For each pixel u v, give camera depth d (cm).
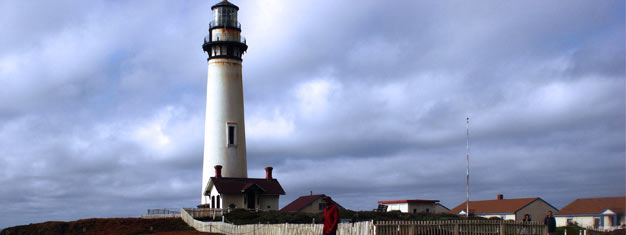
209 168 7331
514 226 3259
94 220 6241
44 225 6194
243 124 7538
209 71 7588
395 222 2953
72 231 5897
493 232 3203
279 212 6228
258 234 4012
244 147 7494
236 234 4353
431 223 3034
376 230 2891
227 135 7369
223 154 7325
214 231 4856
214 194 7006
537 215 7575
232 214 6112
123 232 5609
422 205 8062
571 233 4272
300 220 5569
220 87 7469
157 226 5859
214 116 7425
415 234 2986
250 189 6875
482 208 7912
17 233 6103
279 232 3712
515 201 7769
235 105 7481
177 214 6431
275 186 7219
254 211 6347
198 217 6028
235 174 7331
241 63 7650
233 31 7581
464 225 3120
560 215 6066
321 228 3158
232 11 7669
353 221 3619
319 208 7381
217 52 7550
